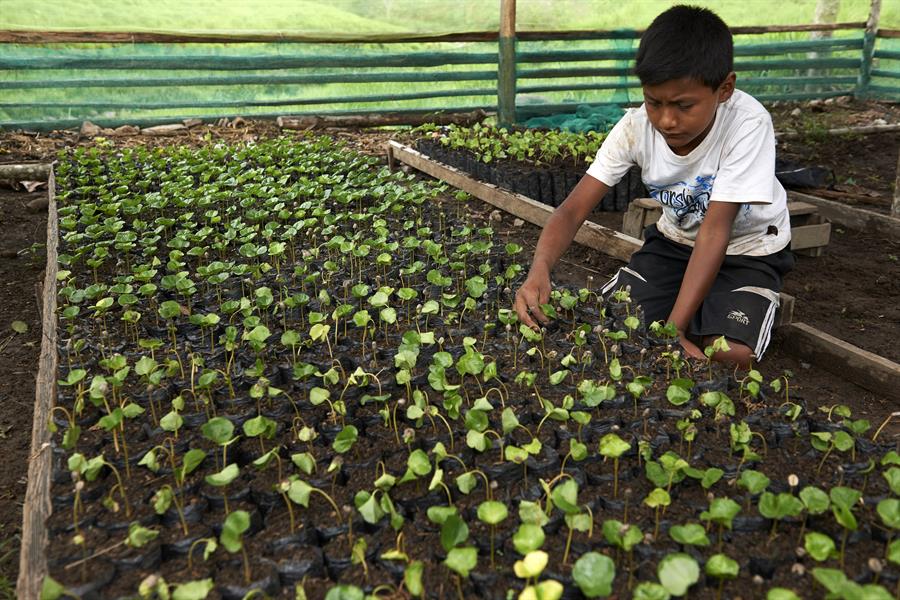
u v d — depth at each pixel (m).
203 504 2.02
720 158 3.07
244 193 5.14
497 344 3.04
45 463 2.25
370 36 9.32
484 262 4.06
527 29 10.17
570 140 7.04
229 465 2.17
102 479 2.15
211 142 8.11
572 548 1.87
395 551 1.75
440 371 2.58
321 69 9.40
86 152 7.58
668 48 2.60
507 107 9.59
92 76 8.68
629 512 2.01
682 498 2.07
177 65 8.84
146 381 2.70
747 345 3.14
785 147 8.76
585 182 3.38
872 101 11.38
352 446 2.32
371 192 5.09
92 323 3.25
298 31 9.39
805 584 1.75
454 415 2.35
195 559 1.86
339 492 2.09
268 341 3.07
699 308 3.35
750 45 10.86
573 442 2.18
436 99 9.80
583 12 10.32
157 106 8.89
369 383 2.70
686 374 2.75
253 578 1.77
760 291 3.29
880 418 3.26
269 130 8.89
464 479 2.03
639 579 1.76
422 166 6.92
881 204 6.35
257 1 9.54
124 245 4.01
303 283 3.62
